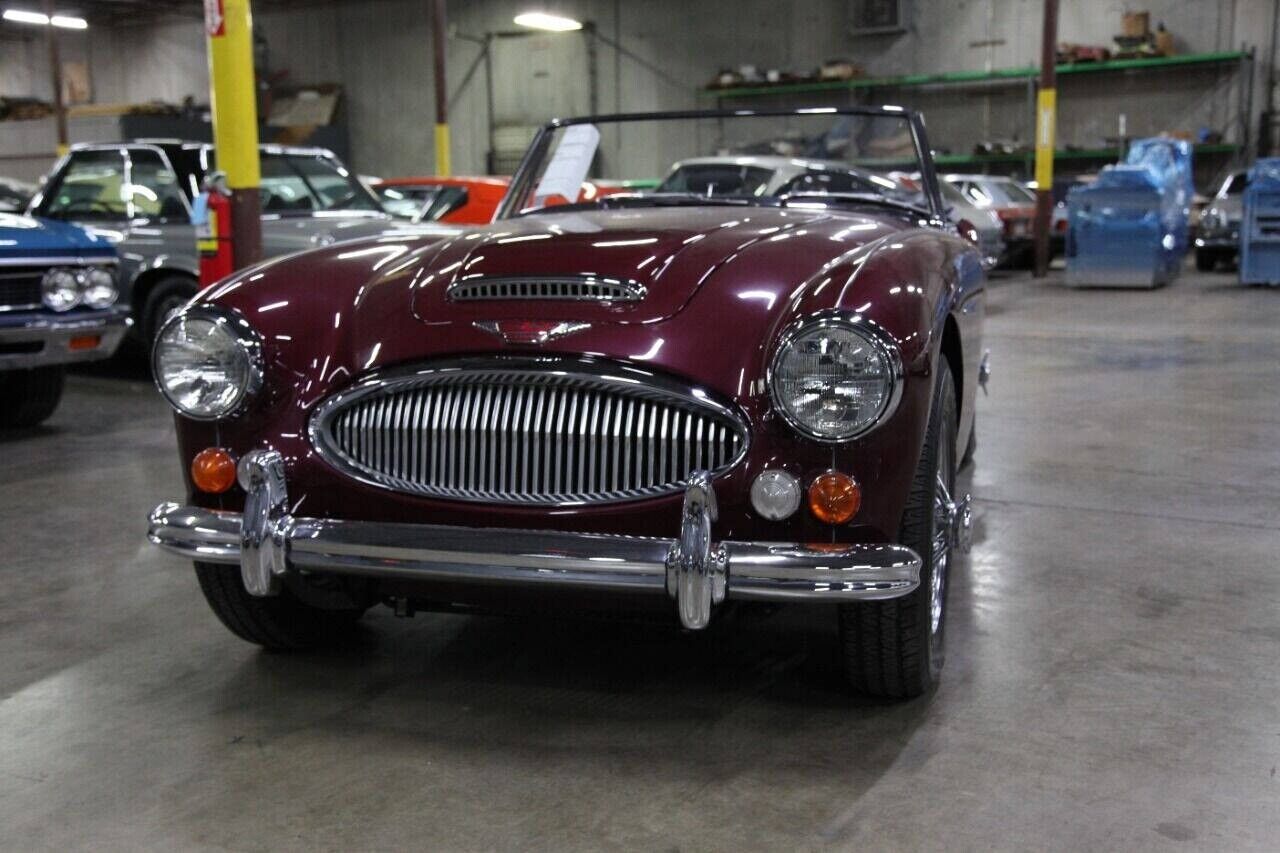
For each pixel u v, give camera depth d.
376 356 2.17
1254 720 2.27
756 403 2.00
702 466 2.01
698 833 1.87
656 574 1.96
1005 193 15.19
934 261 2.35
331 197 6.74
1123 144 17.38
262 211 6.33
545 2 21.77
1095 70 18.22
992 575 3.15
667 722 2.29
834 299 2.04
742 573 1.95
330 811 1.96
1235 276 13.46
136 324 6.55
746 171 4.74
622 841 1.85
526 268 2.25
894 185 4.18
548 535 2.02
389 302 2.27
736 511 2.01
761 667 2.56
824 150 12.16
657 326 2.08
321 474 2.17
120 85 25.61
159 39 24.97
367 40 23.27
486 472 2.09
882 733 2.22
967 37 18.88
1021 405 5.67
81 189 6.71
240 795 2.02
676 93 21.00
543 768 2.10
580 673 2.54
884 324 1.98
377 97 23.42
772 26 20.16
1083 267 12.29
